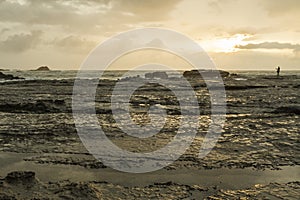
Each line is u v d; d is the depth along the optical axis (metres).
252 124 13.03
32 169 7.51
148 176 7.13
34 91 29.81
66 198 5.74
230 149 9.29
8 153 8.80
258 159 8.34
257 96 24.83
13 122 13.41
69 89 32.38
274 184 6.65
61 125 12.72
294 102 20.66
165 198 5.91
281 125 12.81
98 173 7.30
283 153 8.87
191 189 6.37
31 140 10.27
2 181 6.38
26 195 5.84
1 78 60.38
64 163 7.96
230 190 6.33
